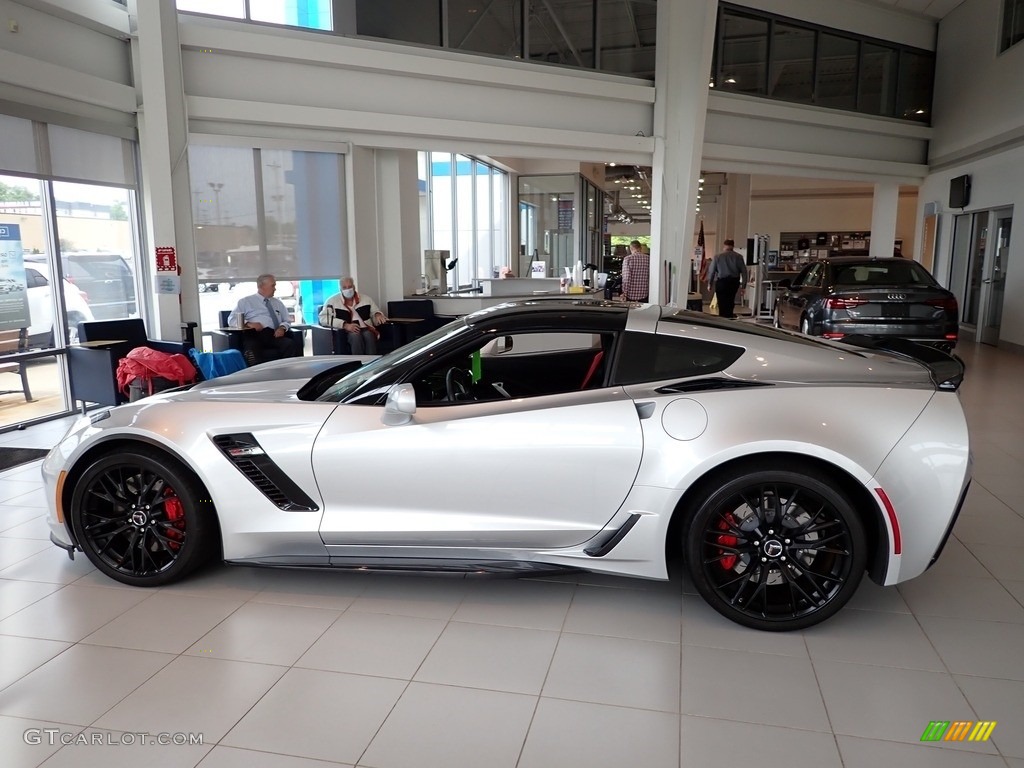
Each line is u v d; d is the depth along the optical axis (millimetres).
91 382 6441
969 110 12828
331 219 9242
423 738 2178
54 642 2771
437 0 9227
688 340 2906
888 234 14961
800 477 2619
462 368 3234
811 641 2713
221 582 3291
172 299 7320
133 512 3186
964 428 2648
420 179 12820
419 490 2887
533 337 3070
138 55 7395
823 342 3094
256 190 8617
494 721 2258
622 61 10727
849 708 2301
